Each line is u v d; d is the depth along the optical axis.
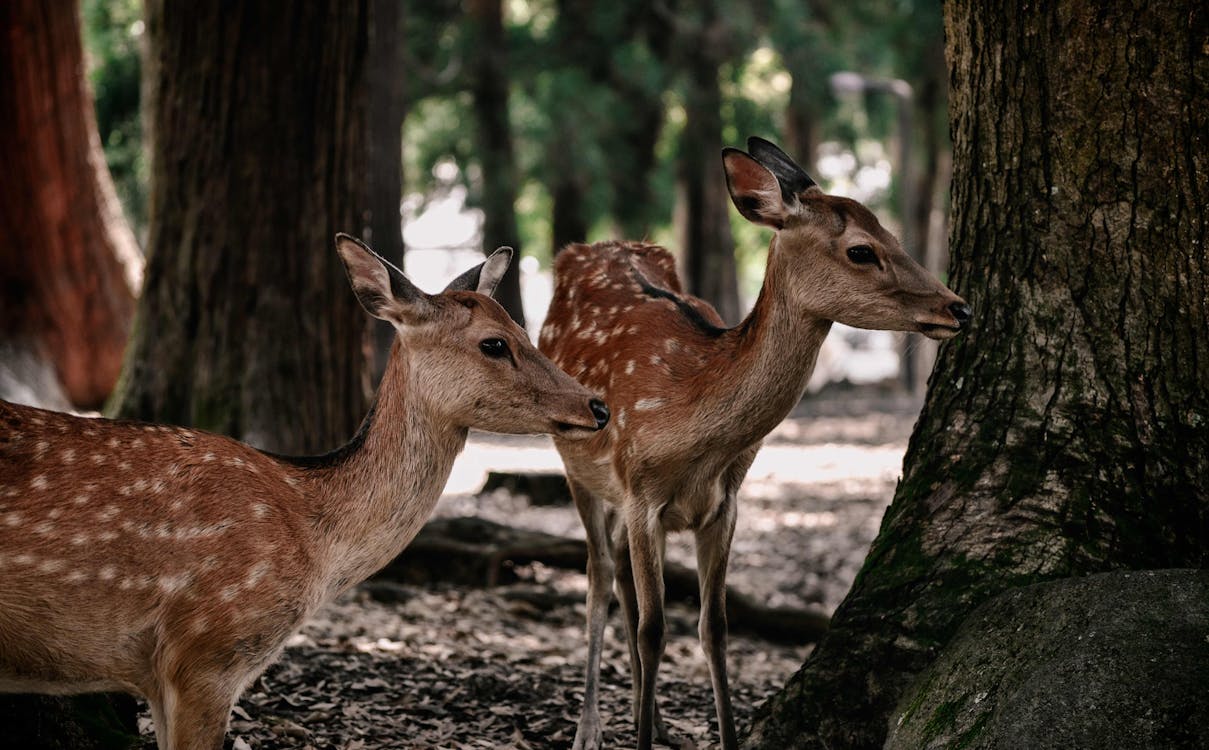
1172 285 8.15
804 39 46.81
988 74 8.80
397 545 7.28
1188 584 6.86
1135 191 8.24
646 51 44.44
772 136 50.25
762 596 16.88
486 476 23.20
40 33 23.66
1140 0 8.17
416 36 43.50
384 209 30.67
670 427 8.80
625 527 9.79
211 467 6.74
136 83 39.62
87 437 6.61
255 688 9.66
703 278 48.91
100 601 6.43
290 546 6.79
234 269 15.10
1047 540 7.99
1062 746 6.39
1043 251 8.52
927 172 53.12
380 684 10.17
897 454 32.75
